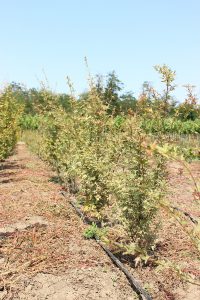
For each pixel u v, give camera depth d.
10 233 7.27
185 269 5.71
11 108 17.36
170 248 6.53
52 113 11.59
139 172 6.04
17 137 19.41
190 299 5.05
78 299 5.01
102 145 8.41
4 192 11.02
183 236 7.08
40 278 5.57
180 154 2.63
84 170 7.77
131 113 6.32
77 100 9.84
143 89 6.36
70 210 9.07
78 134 9.30
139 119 6.39
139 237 6.11
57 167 12.30
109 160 7.93
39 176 14.01
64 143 10.73
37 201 9.80
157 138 6.26
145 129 6.32
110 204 8.02
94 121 8.70
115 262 6.06
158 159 6.23
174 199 10.05
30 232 7.31
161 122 6.33
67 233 7.36
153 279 5.54
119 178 6.28
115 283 5.46
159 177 6.32
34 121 33.22
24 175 14.24
